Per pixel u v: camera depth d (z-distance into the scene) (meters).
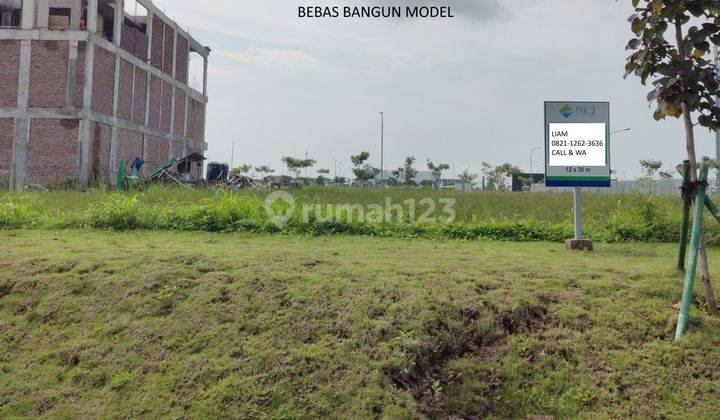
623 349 4.32
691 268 4.60
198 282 5.27
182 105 44.84
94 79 31.59
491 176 54.44
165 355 4.23
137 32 36.47
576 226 8.52
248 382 3.90
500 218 11.73
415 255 7.02
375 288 5.16
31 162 30.67
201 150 49.28
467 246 8.38
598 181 8.59
